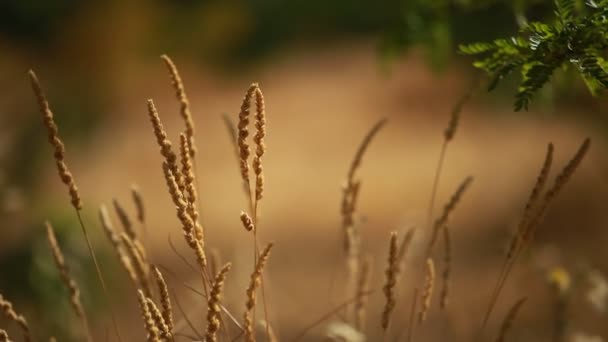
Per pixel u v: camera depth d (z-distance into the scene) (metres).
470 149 10.99
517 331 4.30
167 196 10.14
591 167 8.16
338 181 11.06
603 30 1.62
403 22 2.98
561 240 6.68
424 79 14.29
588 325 3.91
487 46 1.76
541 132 10.12
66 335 3.29
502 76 1.70
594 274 2.76
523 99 1.62
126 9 15.38
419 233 2.67
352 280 2.25
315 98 15.40
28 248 4.43
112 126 12.77
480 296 5.32
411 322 1.96
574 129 9.64
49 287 3.34
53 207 5.41
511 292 5.17
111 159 11.31
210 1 17.52
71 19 15.08
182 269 6.96
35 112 8.75
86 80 13.61
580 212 7.11
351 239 2.16
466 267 6.59
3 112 8.80
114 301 4.61
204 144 12.88
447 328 3.11
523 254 2.90
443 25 2.96
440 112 12.99
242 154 1.52
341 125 13.66
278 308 5.75
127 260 1.95
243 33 18.09
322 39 19.20
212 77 16.61
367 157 11.91
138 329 4.34
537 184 1.74
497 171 9.66
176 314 3.76
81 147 11.06
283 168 11.93
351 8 19.70
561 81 2.72
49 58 14.74
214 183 10.99
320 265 7.39
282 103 15.44
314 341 4.98
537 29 1.68
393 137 12.59
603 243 6.45
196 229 1.55
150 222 9.11
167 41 16.16
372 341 2.96
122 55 14.95
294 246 8.38
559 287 2.73
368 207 9.62
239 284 2.95
